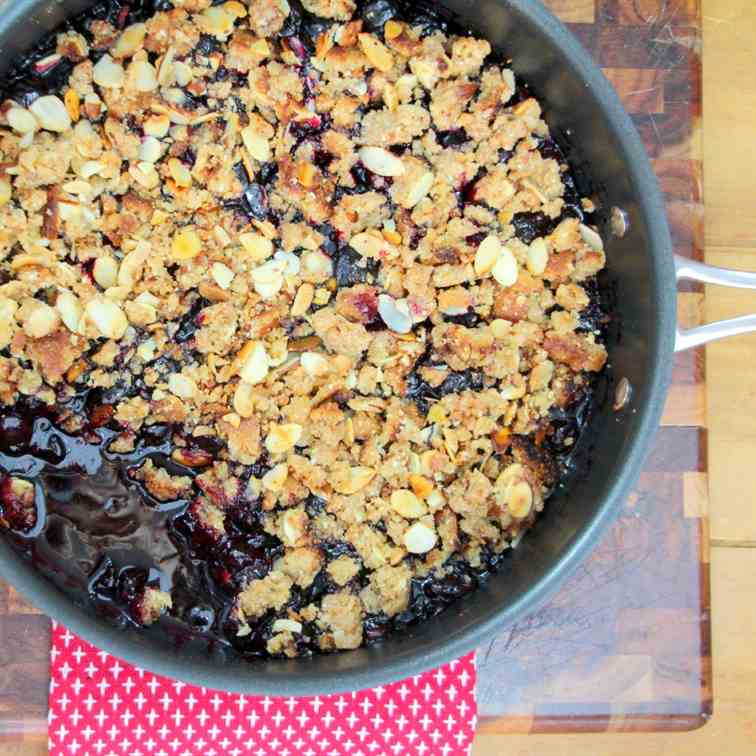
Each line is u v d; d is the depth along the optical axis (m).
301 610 0.47
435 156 0.47
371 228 0.47
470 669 0.50
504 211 0.47
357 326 0.47
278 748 0.50
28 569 0.43
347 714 0.50
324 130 0.47
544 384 0.47
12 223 0.46
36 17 0.44
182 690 0.49
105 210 0.46
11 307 0.46
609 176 0.46
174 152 0.47
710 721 0.53
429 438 0.47
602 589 0.51
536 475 0.47
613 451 0.45
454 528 0.47
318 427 0.47
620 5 0.51
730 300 0.52
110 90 0.46
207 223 0.47
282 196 0.47
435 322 0.47
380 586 0.47
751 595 0.53
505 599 0.44
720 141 0.52
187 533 0.47
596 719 0.51
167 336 0.47
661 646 0.51
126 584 0.46
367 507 0.47
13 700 0.49
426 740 0.50
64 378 0.46
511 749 0.52
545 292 0.48
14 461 0.46
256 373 0.46
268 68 0.47
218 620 0.46
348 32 0.47
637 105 0.51
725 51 0.53
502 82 0.47
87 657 0.49
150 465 0.47
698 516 0.51
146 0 0.46
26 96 0.46
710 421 0.53
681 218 0.51
